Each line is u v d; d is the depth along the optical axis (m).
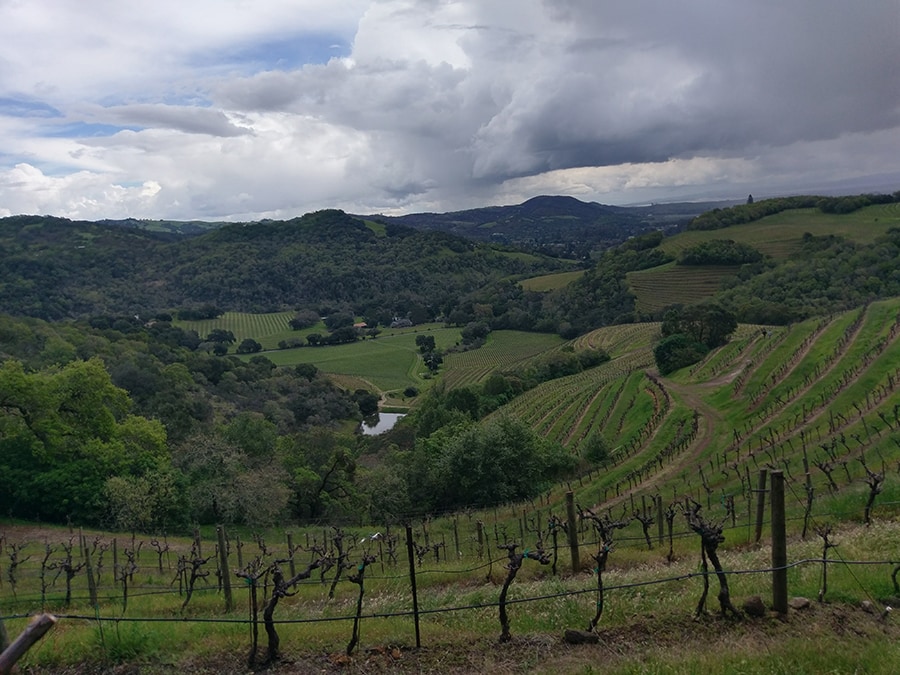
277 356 142.62
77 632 10.33
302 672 8.49
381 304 194.88
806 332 65.31
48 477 36.12
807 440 36.97
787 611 9.12
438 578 15.20
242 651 9.12
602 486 41.84
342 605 12.83
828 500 19.28
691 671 7.35
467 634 9.34
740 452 40.25
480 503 46.59
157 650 9.18
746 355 69.44
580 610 9.99
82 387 40.94
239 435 49.41
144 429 43.34
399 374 131.38
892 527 13.91
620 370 90.69
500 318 163.38
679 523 23.58
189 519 37.66
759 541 15.68
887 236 120.25
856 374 46.72
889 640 8.01
